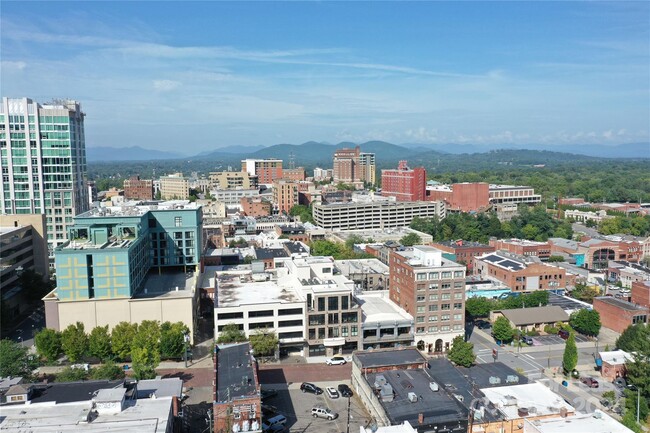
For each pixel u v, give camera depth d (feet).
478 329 591.78
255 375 348.79
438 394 347.56
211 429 342.23
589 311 559.38
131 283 516.32
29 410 305.53
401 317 528.63
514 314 584.81
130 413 303.27
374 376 382.63
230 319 497.05
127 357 486.38
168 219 632.38
